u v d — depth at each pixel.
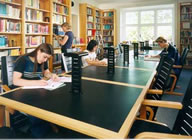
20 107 1.14
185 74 5.86
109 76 2.08
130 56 4.33
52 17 4.77
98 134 0.83
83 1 6.82
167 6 7.40
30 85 1.60
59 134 1.24
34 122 1.41
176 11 6.97
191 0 6.71
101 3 7.71
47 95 1.36
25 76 1.80
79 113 1.04
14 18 3.71
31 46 4.23
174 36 7.16
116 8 8.00
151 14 7.77
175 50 3.87
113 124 0.91
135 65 2.95
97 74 2.19
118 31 8.10
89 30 7.02
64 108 1.11
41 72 1.94
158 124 1.41
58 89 1.52
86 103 1.20
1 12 3.45
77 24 6.61
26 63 1.79
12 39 3.92
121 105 1.17
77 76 1.39
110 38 8.17
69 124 0.92
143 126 1.37
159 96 1.80
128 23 8.23
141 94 1.41
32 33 4.23
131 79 1.93
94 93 1.42
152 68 2.66
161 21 7.64
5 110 1.42
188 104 1.17
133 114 1.03
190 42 6.84
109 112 1.06
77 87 1.41
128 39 8.30
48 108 1.11
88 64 2.95
